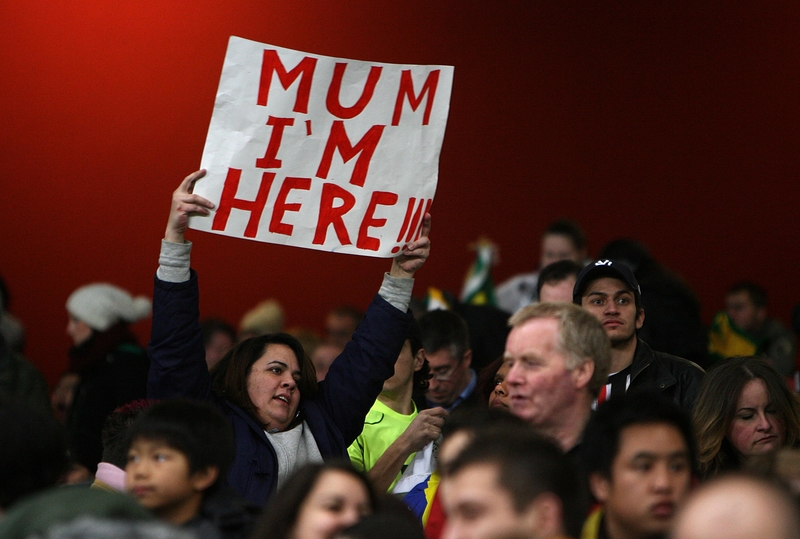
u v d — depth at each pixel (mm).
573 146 36188
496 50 36000
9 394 17906
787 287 35750
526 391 11633
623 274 15641
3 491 10125
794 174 35844
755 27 35938
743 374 14133
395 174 14828
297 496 9828
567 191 36188
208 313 34344
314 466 10031
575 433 11633
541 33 36125
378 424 16156
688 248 36031
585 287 15859
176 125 33625
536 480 8125
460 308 23453
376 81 14867
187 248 14172
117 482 12812
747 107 36000
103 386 20641
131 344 21703
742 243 35906
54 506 7688
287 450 13992
